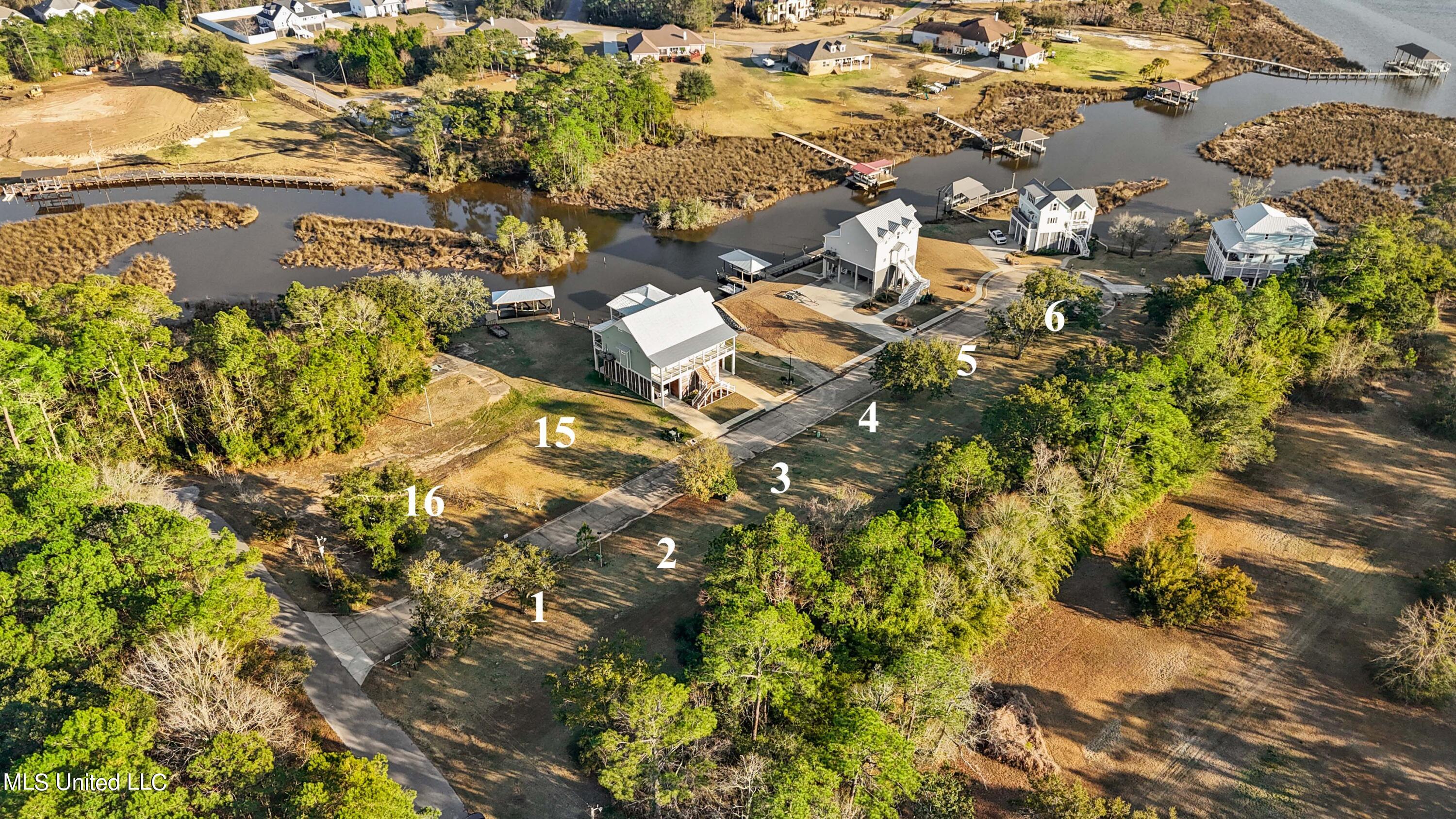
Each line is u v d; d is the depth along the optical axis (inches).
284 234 5275.6
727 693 2218.3
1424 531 3097.9
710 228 5605.3
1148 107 7647.6
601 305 4638.3
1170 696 2527.1
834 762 2014.0
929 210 5816.9
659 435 3580.2
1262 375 3526.1
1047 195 5128.0
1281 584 2891.2
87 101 6584.6
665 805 2039.9
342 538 2984.7
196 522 2450.8
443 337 4116.6
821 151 6574.8
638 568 2898.6
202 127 6407.5
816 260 5073.8
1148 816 2060.8
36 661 2081.7
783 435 3599.9
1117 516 2925.7
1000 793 2253.9
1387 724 2452.0
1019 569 2576.3
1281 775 2316.7
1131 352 3545.8
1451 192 5364.2
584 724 2158.0
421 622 2539.4
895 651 2341.3
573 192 5959.6
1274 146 6638.8
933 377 3661.4
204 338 3260.3
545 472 3341.5
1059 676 2573.8
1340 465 3415.4
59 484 2507.4
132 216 5246.1
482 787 2201.0
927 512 2628.0
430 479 3277.6
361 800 1743.4
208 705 2095.2
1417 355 4025.6
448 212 5757.9
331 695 2425.0
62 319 3144.7
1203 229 5408.5
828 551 2746.1
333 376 3336.6
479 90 7003.0
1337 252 4092.0
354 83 7450.8
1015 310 4035.4
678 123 6860.2
